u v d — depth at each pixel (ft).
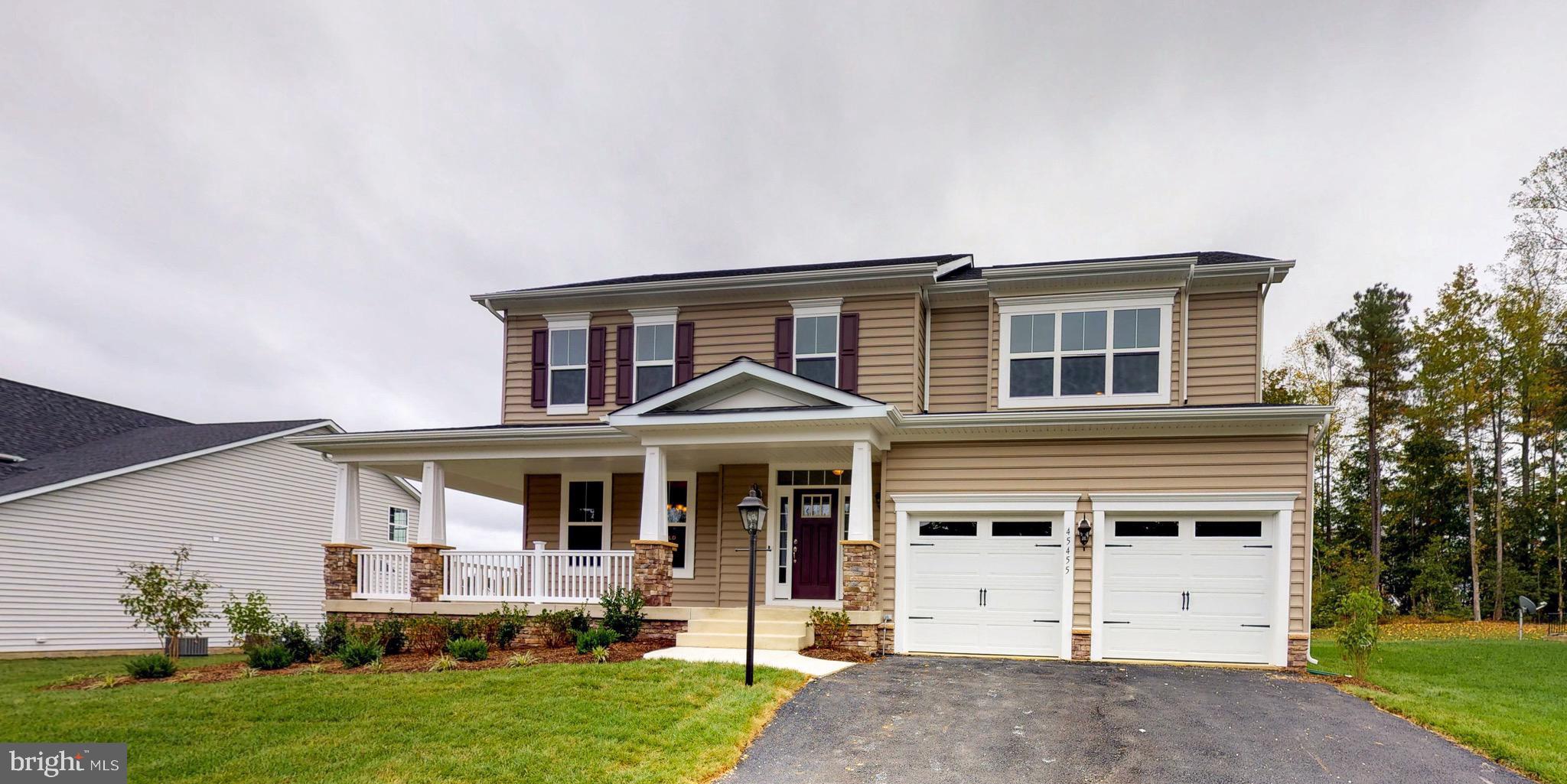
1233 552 38.11
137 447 67.15
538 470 52.54
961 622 41.09
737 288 50.08
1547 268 79.15
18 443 65.21
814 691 29.37
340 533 48.29
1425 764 21.63
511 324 55.06
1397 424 91.56
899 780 20.20
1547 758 21.53
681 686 28.02
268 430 73.56
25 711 25.64
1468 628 72.84
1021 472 40.83
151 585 41.70
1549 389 77.10
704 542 50.60
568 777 19.29
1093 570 39.22
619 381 52.39
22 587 53.93
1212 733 24.27
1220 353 44.75
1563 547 80.84
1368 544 95.61
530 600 44.60
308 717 24.34
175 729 23.20
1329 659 46.11
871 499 40.52
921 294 48.37
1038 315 45.91
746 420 40.91
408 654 38.32
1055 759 21.81
